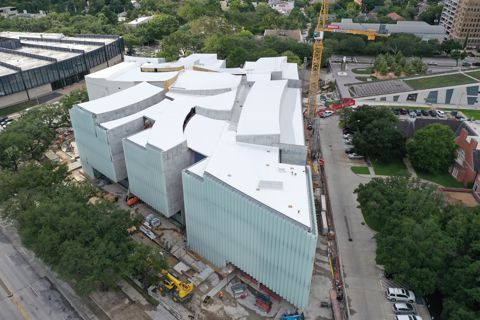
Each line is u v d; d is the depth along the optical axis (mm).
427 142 120625
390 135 125375
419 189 95938
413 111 166750
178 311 78812
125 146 101188
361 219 104438
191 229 91438
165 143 94312
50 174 104062
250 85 137000
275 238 72625
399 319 74875
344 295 81875
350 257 92125
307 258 69062
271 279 78500
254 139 94625
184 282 84688
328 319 76875
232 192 75812
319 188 116812
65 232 80000
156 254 80750
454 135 124000
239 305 80125
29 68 186375
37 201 90875
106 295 82812
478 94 172625
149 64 161625
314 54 169000
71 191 94500
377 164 130375
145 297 82375
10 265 91000
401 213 88688
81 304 80812
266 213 71438
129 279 86750
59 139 146875
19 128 130000
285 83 129250
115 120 110938
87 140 115750
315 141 137750
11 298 82250
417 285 75812
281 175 83125
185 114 111125
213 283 85750
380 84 188625
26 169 104125
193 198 85750
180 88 131750
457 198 103438
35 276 88000
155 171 95000
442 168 122562
